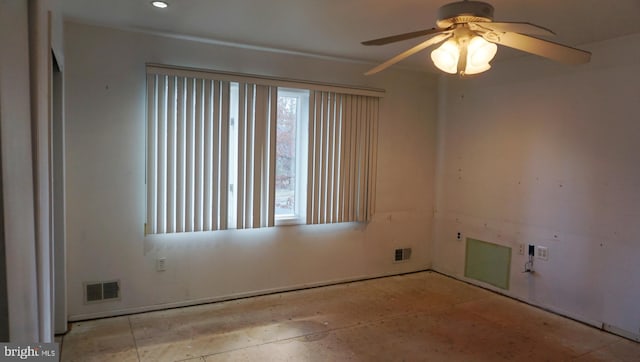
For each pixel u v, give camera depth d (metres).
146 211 3.46
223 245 3.83
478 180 4.49
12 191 0.90
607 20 2.90
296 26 3.20
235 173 3.80
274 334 3.20
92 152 3.30
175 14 2.97
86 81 3.24
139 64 3.40
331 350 2.96
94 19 3.11
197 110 3.54
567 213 3.66
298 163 4.21
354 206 4.45
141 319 3.40
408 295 4.18
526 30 1.90
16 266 0.93
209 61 3.65
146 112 3.40
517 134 4.07
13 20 0.93
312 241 4.29
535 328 3.43
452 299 4.08
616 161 3.32
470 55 2.06
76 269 3.30
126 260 3.46
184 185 3.55
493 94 4.31
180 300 3.68
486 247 4.41
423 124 4.89
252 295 4.00
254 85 3.76
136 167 3.45
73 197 3.26
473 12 1.88
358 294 4.17
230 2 2.72
